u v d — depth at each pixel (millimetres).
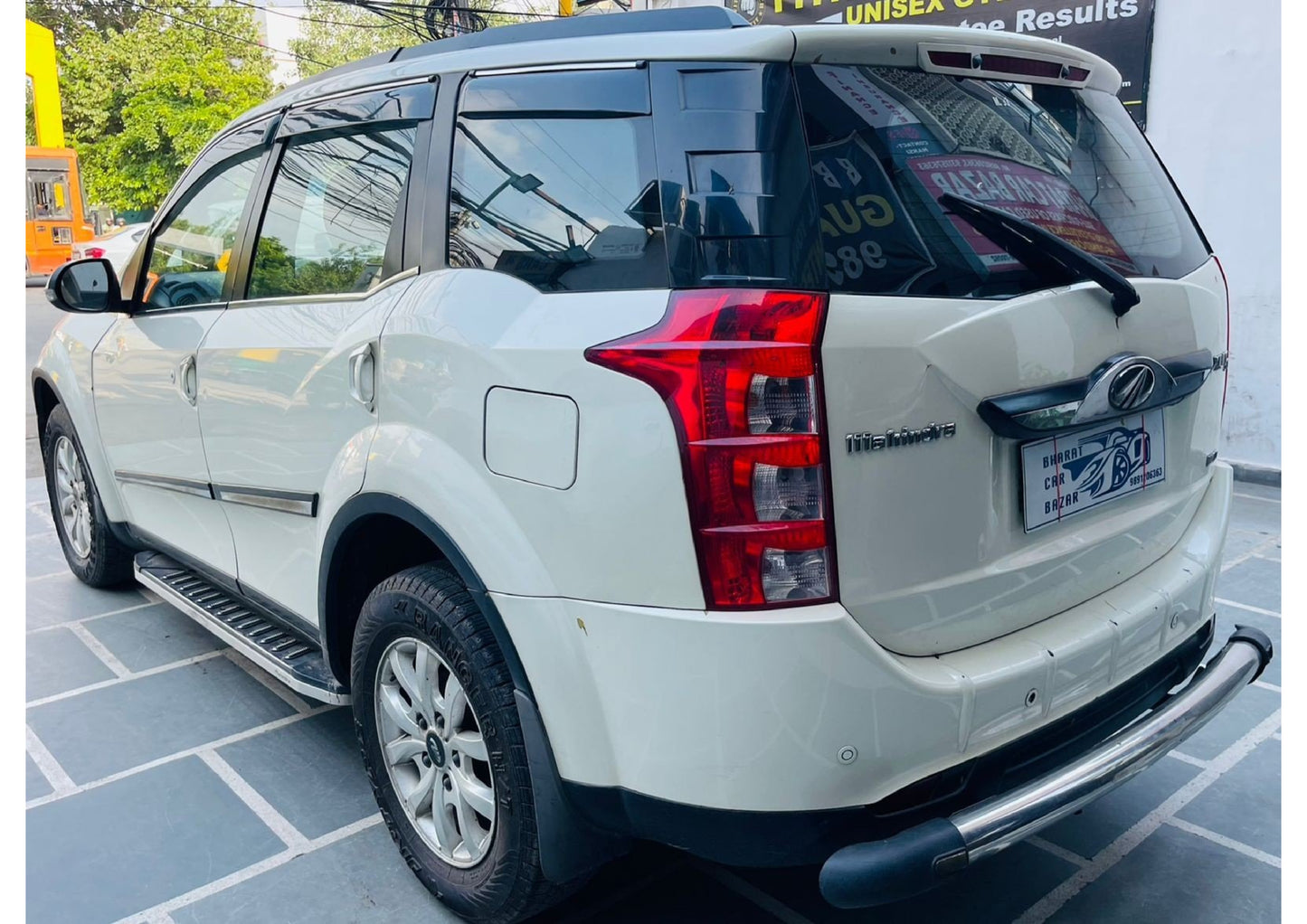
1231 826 2551
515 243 1960
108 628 3932
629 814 1767
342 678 2559
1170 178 2398
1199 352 2199
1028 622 1905
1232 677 2104
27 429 7941
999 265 1792
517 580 1822
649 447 1618
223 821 2646
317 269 2566
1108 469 2041
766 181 1632
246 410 2729
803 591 1590
